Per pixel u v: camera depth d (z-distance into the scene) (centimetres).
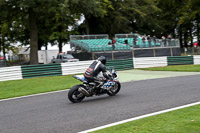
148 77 1385
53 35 3453
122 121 495
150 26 4234
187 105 611
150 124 463
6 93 1018
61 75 1650
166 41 2800
